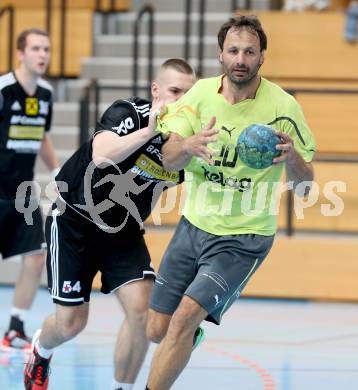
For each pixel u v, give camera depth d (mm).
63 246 11820
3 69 27531
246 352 15945
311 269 21125
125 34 27844
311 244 21094
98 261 11859
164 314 11477
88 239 11711
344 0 27609
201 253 11188
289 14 25109
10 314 17797
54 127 25312
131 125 11250
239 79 10625
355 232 22328
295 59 25016
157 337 11492
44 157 16922
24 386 13086
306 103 23953
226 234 11125
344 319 19031
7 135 15945
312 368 14812
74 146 24734
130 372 11766
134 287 11594
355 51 24766
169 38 26891
